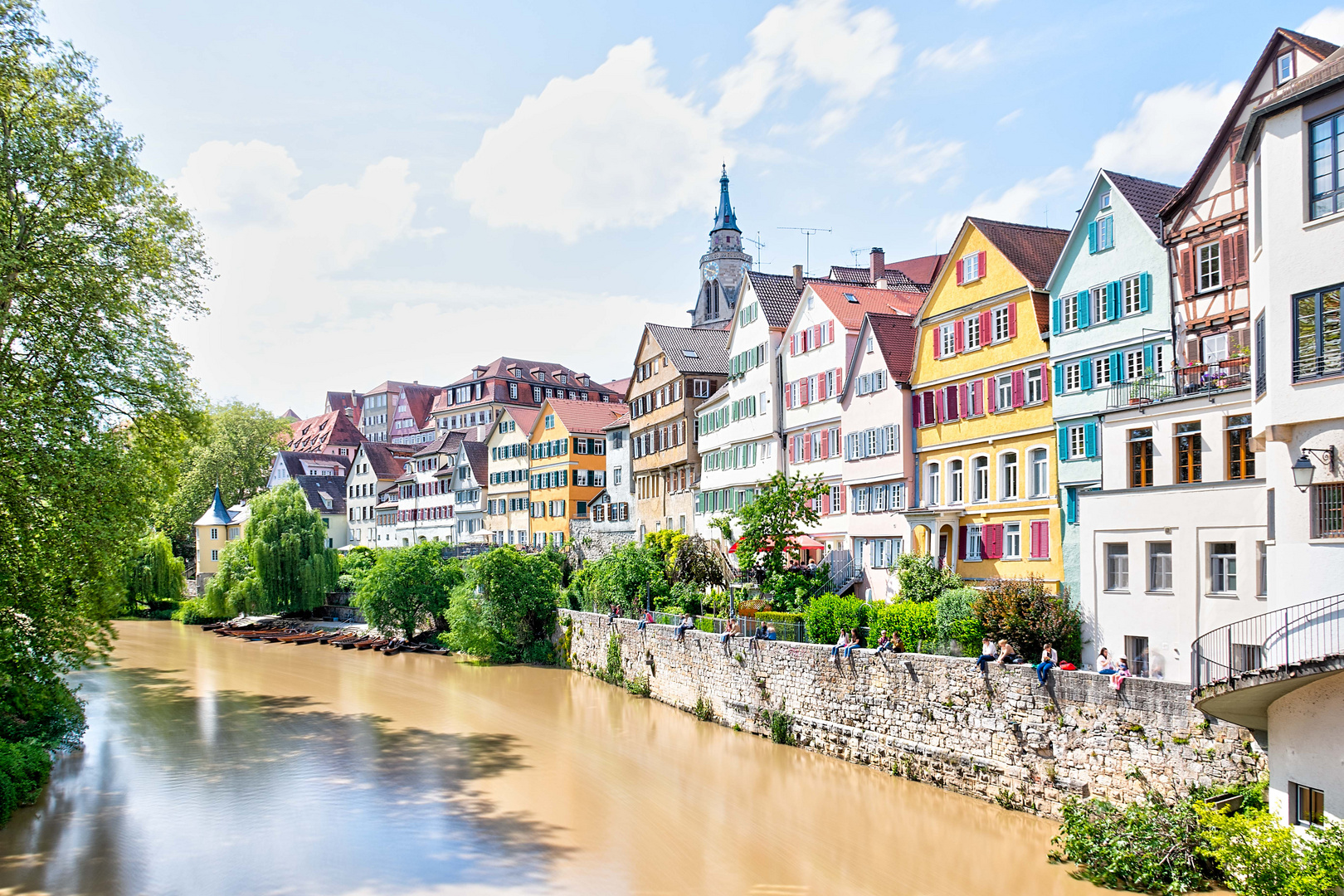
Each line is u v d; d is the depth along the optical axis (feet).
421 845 79.41
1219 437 79.20
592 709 129.90
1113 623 87.04
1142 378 92.02
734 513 155.02
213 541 314.35
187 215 101.09
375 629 216.13
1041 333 109.40
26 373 89.76
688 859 75.82
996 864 70.08
